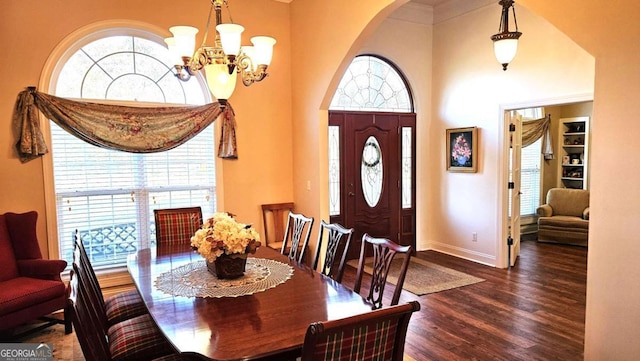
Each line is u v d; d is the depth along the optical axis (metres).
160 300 2.07
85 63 3.99
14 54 3.63
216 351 1.53
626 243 2.03
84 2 3.87
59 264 3.33
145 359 2.15
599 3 2.05
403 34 5.61
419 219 5.96
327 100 4.40
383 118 5.61
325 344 1.28
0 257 3.28
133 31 4.13
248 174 4.78
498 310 3.65
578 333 3.17
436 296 4.02
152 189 4.29
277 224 4.91
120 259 4.17
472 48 5.17
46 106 3.70
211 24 4.47
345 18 3.91
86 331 1.57
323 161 4.52
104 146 3.96
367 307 1.97
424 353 2.88
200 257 2.97
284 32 4.91
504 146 4.85
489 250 5.11
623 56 1.99
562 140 7.34
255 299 2.08
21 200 3.70
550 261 5.30
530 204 7.18
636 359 2.02
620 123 2.02
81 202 3.98
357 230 5.55
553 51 4.22
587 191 6.44
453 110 5.51
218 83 2.55
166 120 4.20
